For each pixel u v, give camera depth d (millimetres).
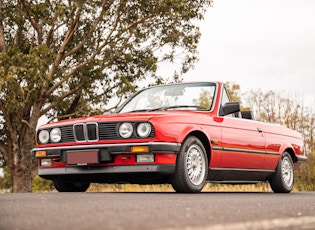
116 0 14828
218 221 2229
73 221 2225
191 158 5645
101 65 14727
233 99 17484
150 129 5371
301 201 3986
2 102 14445
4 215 2551
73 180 6125
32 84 13102
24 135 14992
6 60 13070
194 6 15578
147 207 3074
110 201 3734
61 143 5875
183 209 2928
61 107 15820
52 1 14125
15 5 15023
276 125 7285
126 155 5449
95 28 15203
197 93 6484
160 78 16109
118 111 6734
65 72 15312
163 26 15656
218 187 11547
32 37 15320
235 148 6250
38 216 2473
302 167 15891
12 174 14781
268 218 2396
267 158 6852
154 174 5398
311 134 16484
